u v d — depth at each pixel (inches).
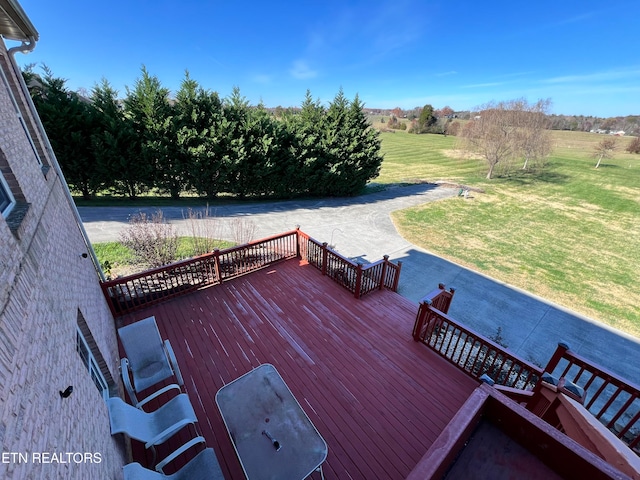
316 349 169.5
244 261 246.8
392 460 115.9
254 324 188.1
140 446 116.4
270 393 112.6
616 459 54.7
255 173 582.2
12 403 43.3
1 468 36.4
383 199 737.0
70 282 106.9
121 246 322.7
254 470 88.6
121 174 486.9
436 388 146.9
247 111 559.5
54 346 68.9
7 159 82.6
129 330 137.0
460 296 343.6
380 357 164.9
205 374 151.1
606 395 225.8
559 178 1030.4
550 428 52.2
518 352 264.5
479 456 54.9
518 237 538.0
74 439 64.2
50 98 412.2
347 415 132.8
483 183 944.9
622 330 301.7
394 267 226.2
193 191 590.6
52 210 115.4
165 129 481.7
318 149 652.1
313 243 248.5
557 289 370.9
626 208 732.0
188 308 201.2
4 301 49.2
